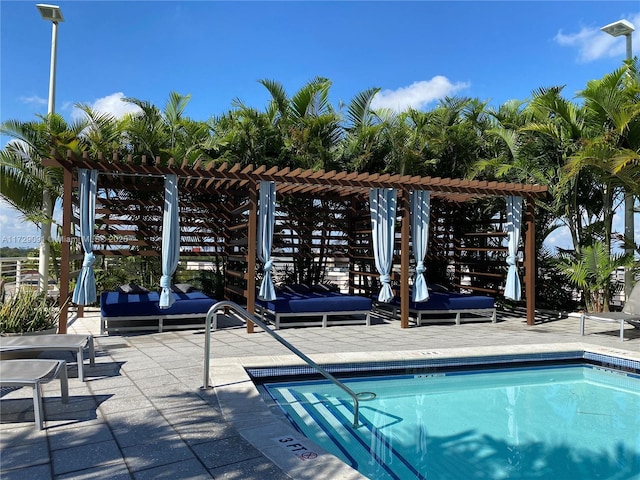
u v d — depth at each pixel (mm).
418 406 5016
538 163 10695
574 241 10703
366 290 11430
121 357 5871
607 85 9602
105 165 7395
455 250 11922
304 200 11250
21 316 6211
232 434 3354
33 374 3432
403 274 8898
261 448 3105
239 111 11648
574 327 9148
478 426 4445
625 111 9055
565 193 10156
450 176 12477
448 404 5090
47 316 6508
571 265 10258
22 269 12594
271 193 8289
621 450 3922
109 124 10648
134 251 9031
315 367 4324
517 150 10945
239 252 9969
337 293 9742
